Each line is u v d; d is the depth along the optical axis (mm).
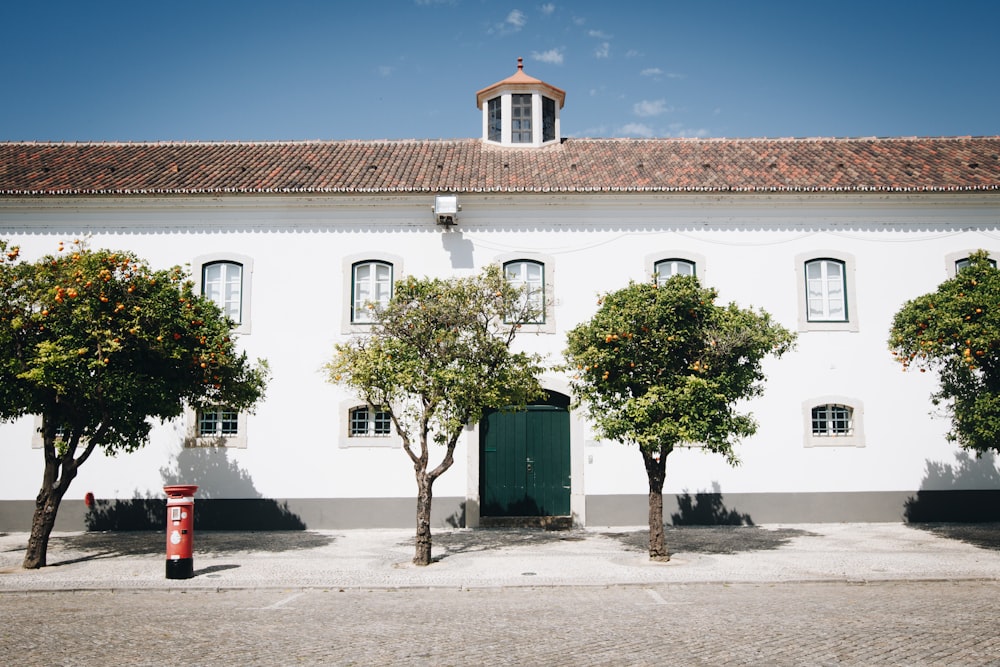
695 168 18453
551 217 17422
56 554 13469
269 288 17219
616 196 17266
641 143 20484
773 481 16797
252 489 16641
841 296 17453
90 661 6918
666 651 7039
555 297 17203
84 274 11359
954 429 13859
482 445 17219
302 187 17109
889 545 13883
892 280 17359
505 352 12555
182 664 6785
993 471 16953
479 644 7375
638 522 16672
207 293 17297
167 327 11672
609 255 17328
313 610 9164
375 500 16641
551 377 16859
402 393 12445
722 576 11016
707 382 11602
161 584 10711
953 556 12641
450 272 17250
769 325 13117
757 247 17406
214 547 14266
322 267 17297
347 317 17141
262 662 6816
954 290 12773
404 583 10789
